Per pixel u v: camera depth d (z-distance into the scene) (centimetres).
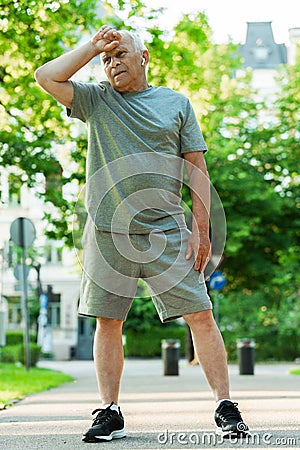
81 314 612
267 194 3222
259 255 3328
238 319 4169
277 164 3334
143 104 601
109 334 612
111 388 609
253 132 3359
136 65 600
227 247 3181
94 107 604
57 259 5938
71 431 687
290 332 4103
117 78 597
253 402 1052
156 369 2998
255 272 3312
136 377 2091
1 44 1884
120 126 598
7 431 699
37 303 5266
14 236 1886
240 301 4172
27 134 2241
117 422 604
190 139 607
